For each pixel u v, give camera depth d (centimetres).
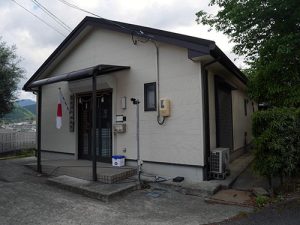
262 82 693
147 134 677
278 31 626
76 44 877
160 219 420
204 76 616
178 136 626
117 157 704
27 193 546
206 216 428
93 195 525
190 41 577
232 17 628
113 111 747
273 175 487
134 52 716
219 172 597
